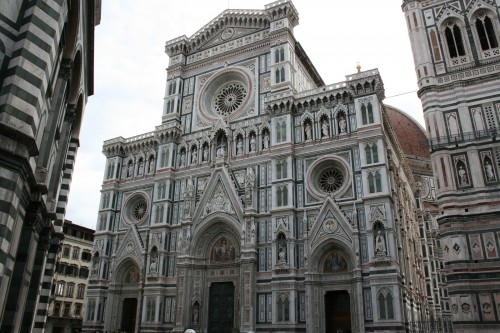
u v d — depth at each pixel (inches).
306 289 1745.8
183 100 2551.7
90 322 2247.8
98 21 1266.0
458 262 1480.1
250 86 2313.0
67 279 3137.3
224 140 2279.8
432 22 1876.2
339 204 1822.1
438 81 1761.8
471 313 1408.7
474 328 1390.3
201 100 2465.6
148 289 2146.9
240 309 1849.2
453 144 1638.8
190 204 2210.9
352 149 1891.0
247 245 1932.8
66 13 870.4
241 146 2198.6
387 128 2106.3
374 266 1646.2
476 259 1465.3
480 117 1638.8
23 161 684.7
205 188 2176.4
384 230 1680.6
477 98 1669.5
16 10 735.7
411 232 2447.1
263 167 2078.0
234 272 2004.2
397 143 2399.1
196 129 2413.9
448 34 1843.0
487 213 1496.1
